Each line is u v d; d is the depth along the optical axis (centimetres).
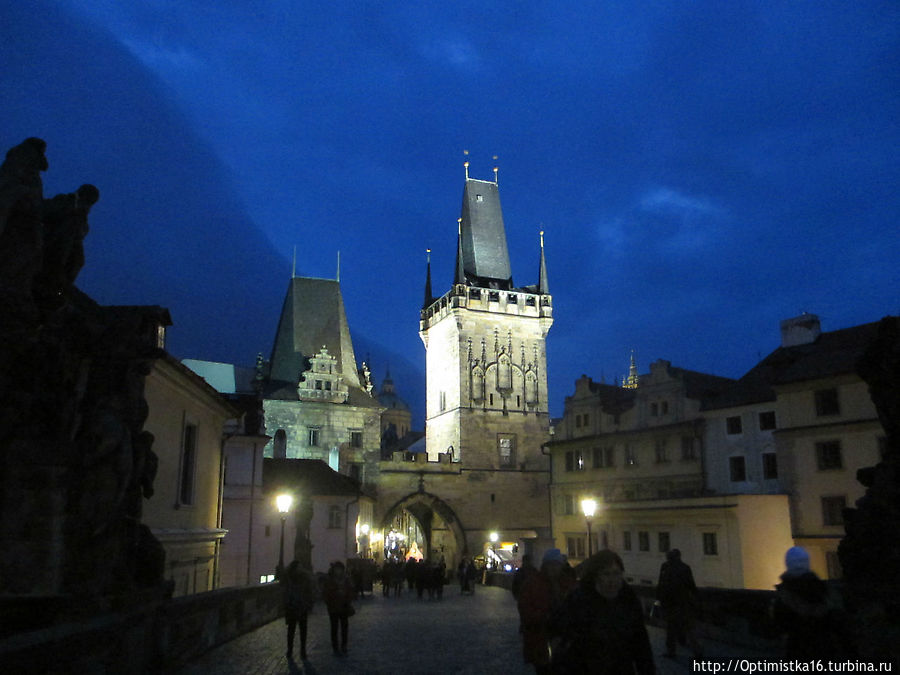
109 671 1123
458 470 9031
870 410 4444
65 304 1362
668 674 1393
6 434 1247
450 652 1803
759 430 5297
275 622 2606
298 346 9025
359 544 7294
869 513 1291
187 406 2839
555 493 7038
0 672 791
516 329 9756
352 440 8606
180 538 2720
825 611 689
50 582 1233
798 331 5550
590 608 637
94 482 1298
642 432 6191
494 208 10700
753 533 4550
